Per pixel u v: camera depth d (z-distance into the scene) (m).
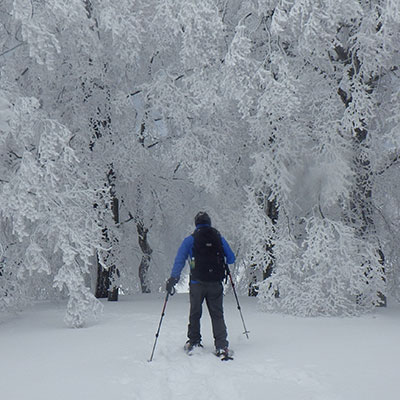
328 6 8.02
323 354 5.24
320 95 9.18
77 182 8.66
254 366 4.84
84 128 10.32
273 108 8.49
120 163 10.58
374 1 8.74
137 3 9.51
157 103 10.30
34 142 8.42
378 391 3.96
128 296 12.91
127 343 5.96
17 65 9.54
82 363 4.99
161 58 10.95
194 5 8.53
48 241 8.38
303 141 9.34
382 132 9.95
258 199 10.70
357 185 10.08
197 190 12.84
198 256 5.54
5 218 8.00
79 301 7.57
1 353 5.56
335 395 3.87
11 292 8.55
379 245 10.10
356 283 8.30
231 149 10.72
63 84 10.30
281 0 8.61
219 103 9.08
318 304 8.29
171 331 6.70
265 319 7.87
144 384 4.34
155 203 13.28
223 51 9.95
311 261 8.45
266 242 9.53
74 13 8.05
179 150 10.03
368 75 8.85
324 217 9.12
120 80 10.58
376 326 7.07
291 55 9.84
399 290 12.05
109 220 11.44
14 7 7.44
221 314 5.45
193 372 4.76
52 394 4.00
